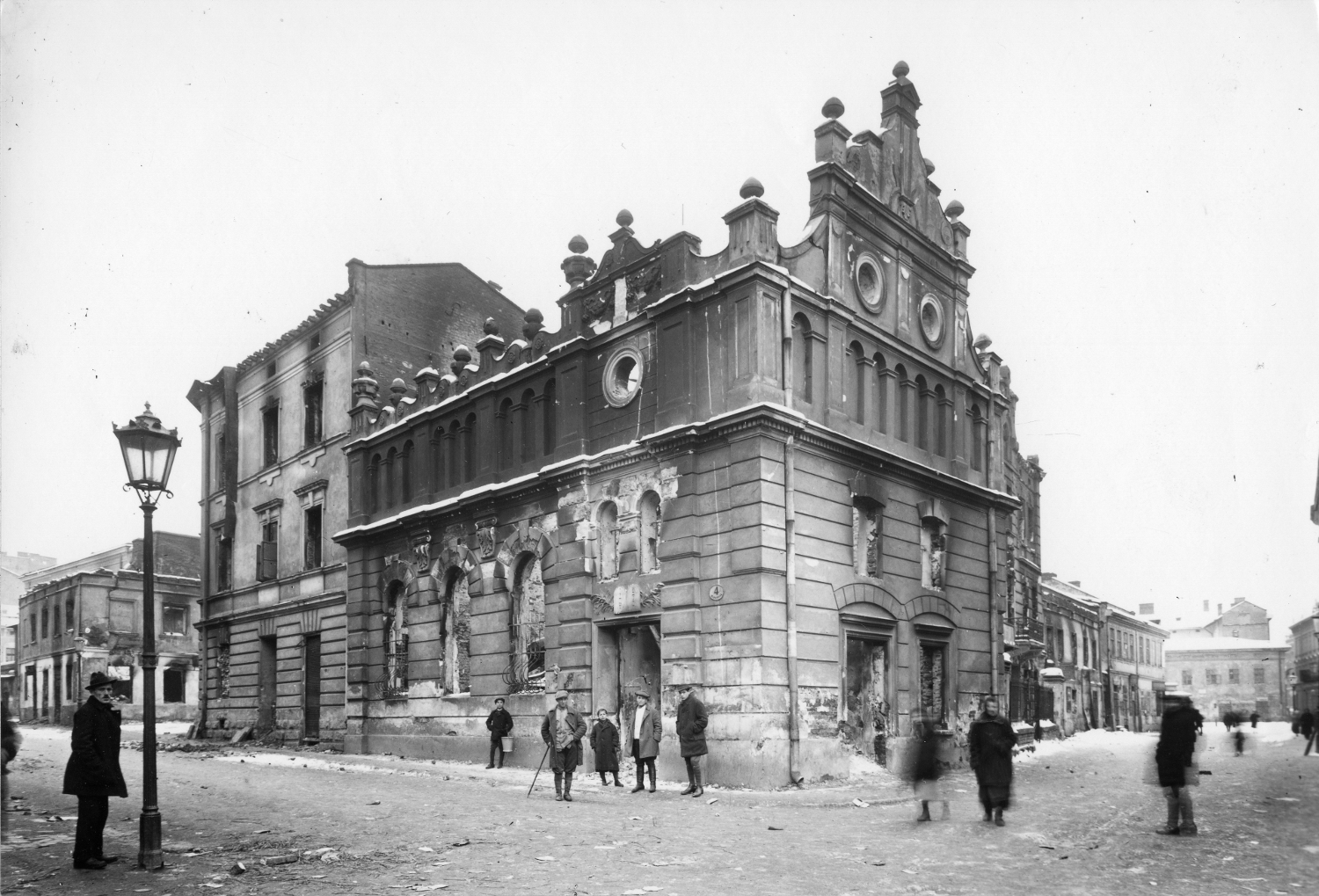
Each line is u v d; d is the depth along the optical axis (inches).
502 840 490.0
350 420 1363.2
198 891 373.7
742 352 799.7
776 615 763.4
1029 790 718.5
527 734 960.3
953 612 984.3
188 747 1363.2
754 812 610.9
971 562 1032.2
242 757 1171.9
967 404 1075.3
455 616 1106.7
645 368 885.2
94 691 432.8
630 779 812.6
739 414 775.1
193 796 712.4
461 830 524.7
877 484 894.4
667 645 810.2
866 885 374.3
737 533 775.7
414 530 1156.5
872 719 871.1
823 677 799.1
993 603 1050.7
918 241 1010.7
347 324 1398.9
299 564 1430.9
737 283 806.5
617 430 907.4
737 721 753.6
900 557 920.9
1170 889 362.0
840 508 847.7
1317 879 378.0
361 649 1221.1
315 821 564.7
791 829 529.3
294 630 1417.3
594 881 383.6
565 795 674.2
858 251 925.2
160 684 2281.0
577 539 918.4
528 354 1040.2
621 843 478.3
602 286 951.6
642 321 888.9
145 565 446.0
